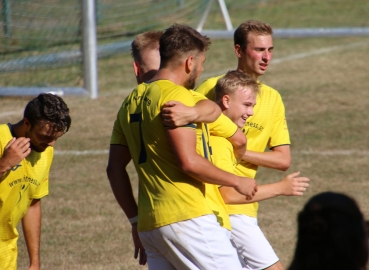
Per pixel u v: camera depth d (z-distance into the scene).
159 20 63.00
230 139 14.59
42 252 22.81
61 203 27.70
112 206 27.48
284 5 75.38
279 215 25.95
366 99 42.91
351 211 7.82
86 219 26.02
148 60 15.81
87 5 44.53
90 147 35.53
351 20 67.06
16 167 14.39
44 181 15.21
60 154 34.41
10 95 44.75
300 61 53.38
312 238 7.77
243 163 16.70
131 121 13.58
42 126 13.66
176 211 12.91
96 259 22.25
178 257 13.02
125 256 22.52
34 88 45.47
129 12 63.56
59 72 51.03
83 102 43.81
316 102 42.62
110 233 24.61
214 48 58.19
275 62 53.31
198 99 13.46
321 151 34.22
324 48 57.66
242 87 14.99
